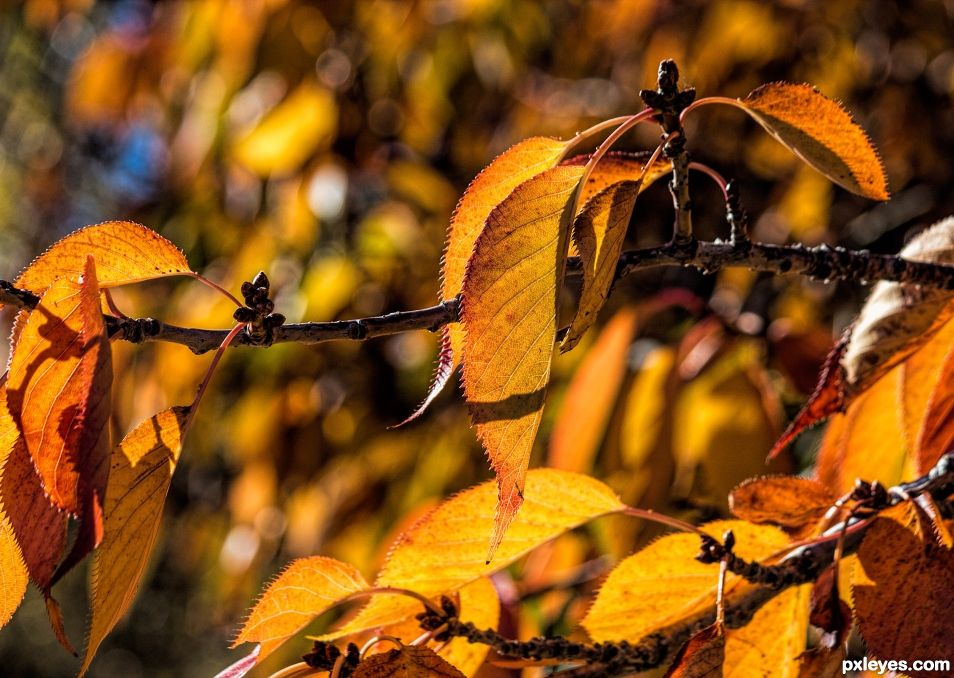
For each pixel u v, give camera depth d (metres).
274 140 1.59
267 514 1.76
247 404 1.70
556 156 0.70
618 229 0.68
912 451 0.79
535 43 1.91
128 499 0.67
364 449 1.65
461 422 1.54
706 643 0.69
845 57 1.80
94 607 0.66
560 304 0.66
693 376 1.09
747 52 1.77
